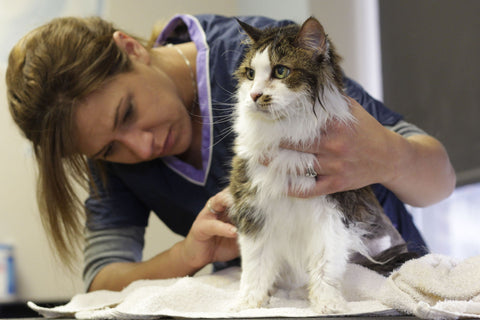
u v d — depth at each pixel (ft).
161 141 6.07
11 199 11.39
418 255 5.36
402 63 10.79
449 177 6.18
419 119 10.41
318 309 4.38
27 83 5.52
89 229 7.01
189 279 5.02
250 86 4.78
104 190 7.07
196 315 4.11
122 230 7.07
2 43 11.21
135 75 5.80
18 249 11.36
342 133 4.69
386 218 5.60
